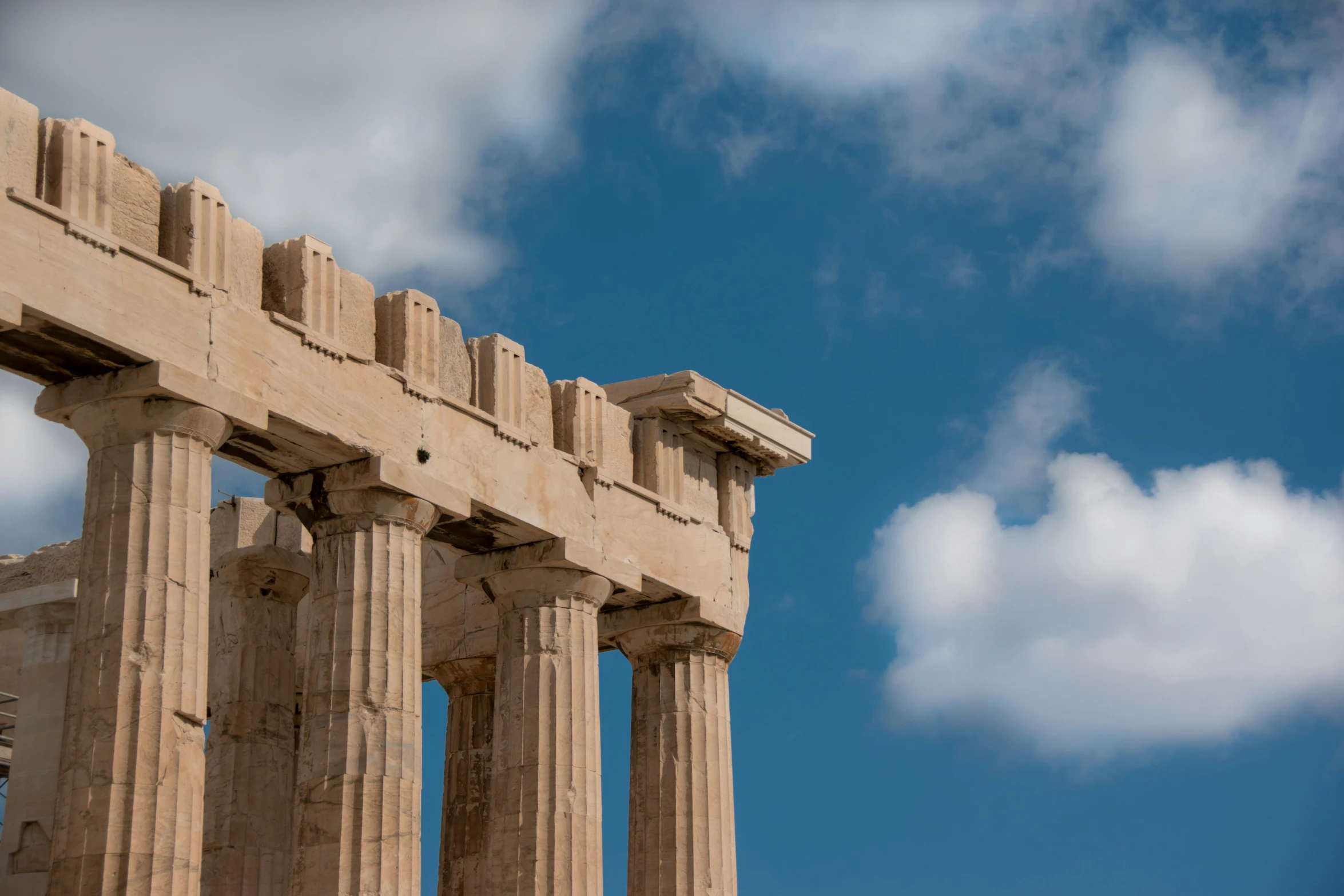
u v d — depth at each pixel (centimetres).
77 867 2808
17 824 3609
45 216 2884
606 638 4234
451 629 4378
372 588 3350
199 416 3027
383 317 3509
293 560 3934
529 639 3781
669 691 4138
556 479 3791
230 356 3127
